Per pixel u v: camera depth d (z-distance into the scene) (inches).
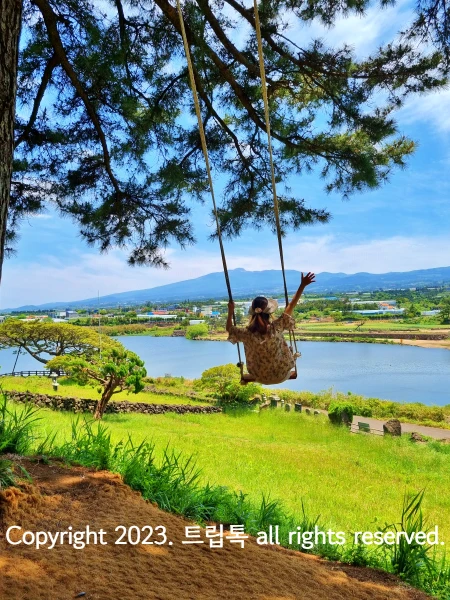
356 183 334.3
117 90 323.0
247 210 370.6
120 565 130.0
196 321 7500.0
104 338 1512.1
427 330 5251.0
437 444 732.0
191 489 216.1
